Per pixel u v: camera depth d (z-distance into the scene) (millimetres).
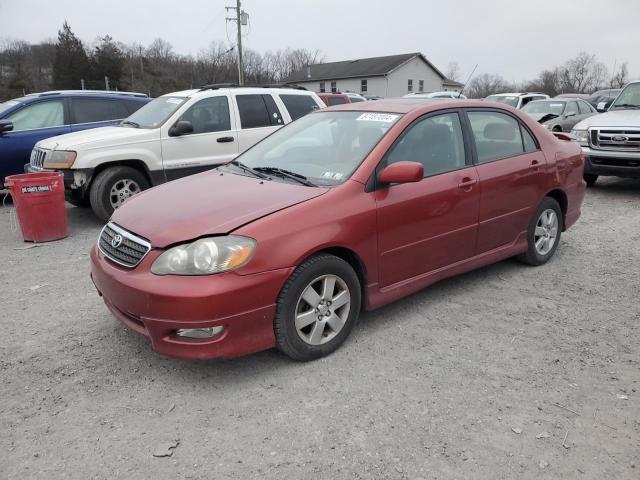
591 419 2922
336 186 3621
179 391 3223
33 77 59594
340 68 61656
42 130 8734
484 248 4594
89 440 2793
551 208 5238
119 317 3447
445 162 4227
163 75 54406
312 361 3535
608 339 3814
